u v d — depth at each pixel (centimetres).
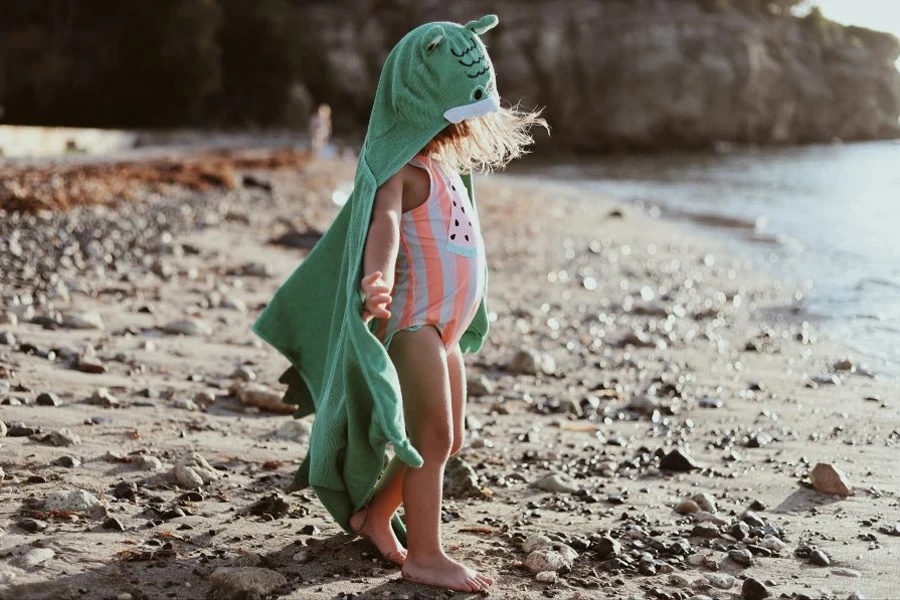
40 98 5184
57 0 5341
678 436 490
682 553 325
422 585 289
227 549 307
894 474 421
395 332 294
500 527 347
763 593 287
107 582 274
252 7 5659
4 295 675
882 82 8375
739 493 395
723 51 7144
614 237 1517
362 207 293
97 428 416
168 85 5297
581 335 779
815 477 400
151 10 5238
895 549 331
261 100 5662
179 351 585
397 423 268
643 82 6825
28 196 1150
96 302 708
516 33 6656
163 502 342
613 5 7169
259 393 483
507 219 1692
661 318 875
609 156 6538
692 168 4550
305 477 341
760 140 7619
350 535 325
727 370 660
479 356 682
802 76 7806
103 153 2684
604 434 491
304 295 323
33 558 281
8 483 341
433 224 299
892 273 1155
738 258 1310
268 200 1558
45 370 500
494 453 448
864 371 654
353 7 6638
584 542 329
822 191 2767
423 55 293
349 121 6059
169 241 1032
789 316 884
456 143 304
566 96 6731
